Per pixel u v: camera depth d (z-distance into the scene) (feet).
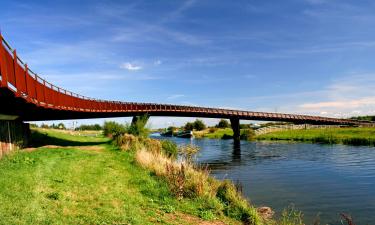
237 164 117.50
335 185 75.51
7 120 76.28
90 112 136.87
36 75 73.20
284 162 118.83
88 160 71.72
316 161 118.01
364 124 313.12
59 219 29.17
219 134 357.20
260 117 286.05
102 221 30.42
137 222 31.53
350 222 32.19
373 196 63.62
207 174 57.77
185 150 94.94
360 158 120.98
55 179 46.03
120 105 187.32
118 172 58.49
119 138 120.78
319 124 323.37
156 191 45.68
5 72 49.98
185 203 42.65
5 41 50.65
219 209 41.83
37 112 93.76
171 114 248.52
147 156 68.69
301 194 66.33
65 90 104.27
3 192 35.32
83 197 38.24
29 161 60.90
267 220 45.11
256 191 69.56
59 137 148.46
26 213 29.12
